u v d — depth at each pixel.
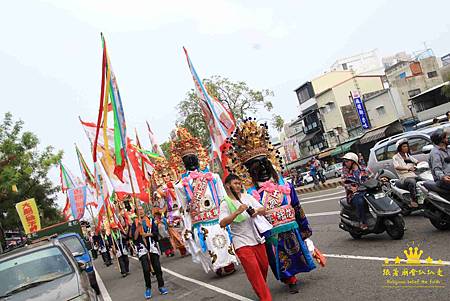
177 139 10.27
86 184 18.61
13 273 6.54
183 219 9.88
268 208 6.12
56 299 5.62
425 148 9.35
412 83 42.12
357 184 8.66
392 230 8.12
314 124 51.22
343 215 9.19
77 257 10.63
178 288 9.07
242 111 36.12
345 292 5.71
